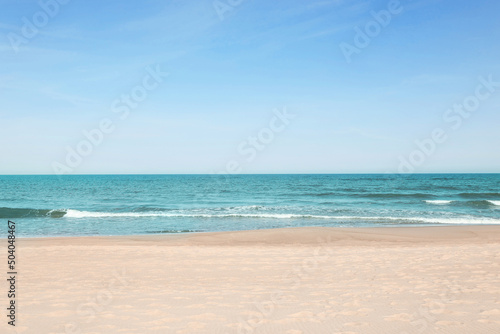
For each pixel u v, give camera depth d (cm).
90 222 2497
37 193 5638
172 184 8400
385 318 462
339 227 2091
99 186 7669
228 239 1641
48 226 2311
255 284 737
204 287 710
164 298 610
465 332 399
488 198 4228
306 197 4612
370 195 4662
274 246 1466
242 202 4119
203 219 2620
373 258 1047
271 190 5966
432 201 3750
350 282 732
